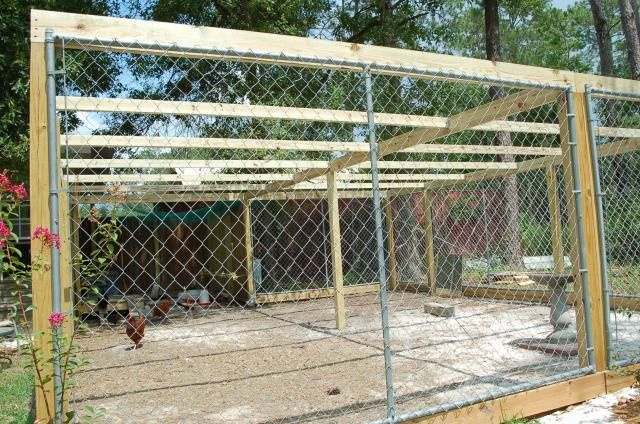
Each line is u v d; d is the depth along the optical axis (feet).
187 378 18.76
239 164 27.48
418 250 45.68
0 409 15.19
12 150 28.25
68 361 8.84
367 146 25.46
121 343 26.25
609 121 29.55
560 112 15.11
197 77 42.65
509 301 33.47
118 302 34.01
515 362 18.25
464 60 13.69
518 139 49.11
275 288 42.47
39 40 9.41
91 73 37.40
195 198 37.73
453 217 44.50
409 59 13.05
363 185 40.01
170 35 10.50
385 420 11.22
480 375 16.81
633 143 24.23
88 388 17.87
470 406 12.37
